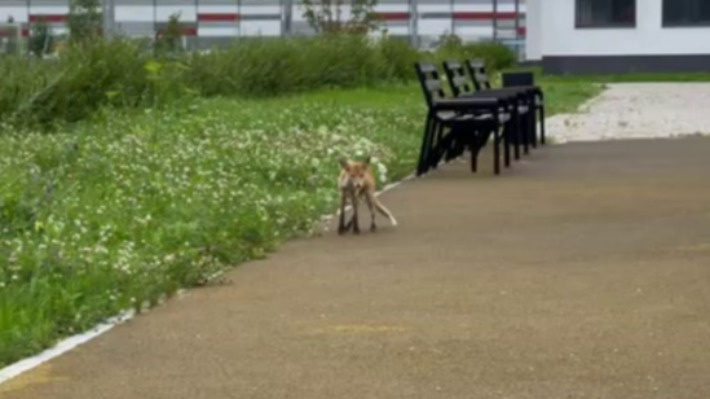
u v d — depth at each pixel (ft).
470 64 95.55
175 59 122.52
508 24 267.18
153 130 81.46
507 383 31.09
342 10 214.07
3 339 34.94
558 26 240.53
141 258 44.96
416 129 97.76
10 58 96.22
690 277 42.47
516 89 89.81
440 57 175.83
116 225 50.08
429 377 31.76
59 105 92.38
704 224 53.62
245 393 30.76
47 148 70.13
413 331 36.27
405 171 75.05
